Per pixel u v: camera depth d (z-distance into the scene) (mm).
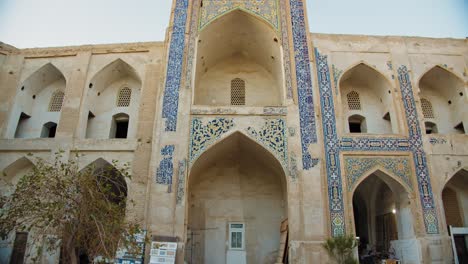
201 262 14203
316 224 11930
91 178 8883
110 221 8484
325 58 14602
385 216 15453
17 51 16156
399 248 13406
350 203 12336
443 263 11867
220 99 16641
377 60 14820
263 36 15703
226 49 16875
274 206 14914
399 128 13773
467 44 15375
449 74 15031
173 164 12555
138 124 14297
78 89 15125
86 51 15891
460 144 13469
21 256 13102
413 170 12945
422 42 15250
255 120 13375
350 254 11484
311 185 12406
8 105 15172
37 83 16281
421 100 15859
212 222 14719
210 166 15406
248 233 14602
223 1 15539
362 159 13000
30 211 8664
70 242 8211
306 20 15227
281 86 15172
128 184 13312
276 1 15656
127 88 16359
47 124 16000
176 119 13219
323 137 13219
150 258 11102
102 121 15828
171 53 14438
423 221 12320
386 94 14945
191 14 15227
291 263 11562
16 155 14258
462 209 14305
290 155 12828
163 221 11797
